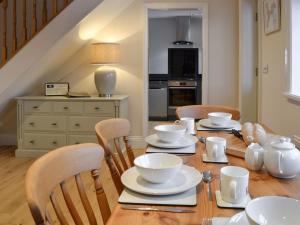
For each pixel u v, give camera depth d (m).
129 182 1.02
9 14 4.28
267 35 3.85
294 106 3.03
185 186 0.98
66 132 4.07
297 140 2.85
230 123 2.05
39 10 4.23
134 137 4.59
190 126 1.83
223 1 4.39
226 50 4.45
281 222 0.73
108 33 4.49
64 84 4.36
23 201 2.69
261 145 1.37
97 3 3.48
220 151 1.32
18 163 3.82
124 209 0.87
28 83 4.07
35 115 4.09
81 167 1.09
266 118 3.94
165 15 7.29
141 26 4.44
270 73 3.76
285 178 1.10
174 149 1.48
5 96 3.95
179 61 7.61
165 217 0.83
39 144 4.12
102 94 4.22
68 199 1.02
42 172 0.87
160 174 0.98
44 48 3.54
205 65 4.49
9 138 4.73
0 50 4.27
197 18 7.54
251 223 0.69
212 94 4.52
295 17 3.13
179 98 7.36
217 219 0.79
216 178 1.10
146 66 4.49
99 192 1.19
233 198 0.89
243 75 4.34
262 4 4.00
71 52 4.31
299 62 3.15
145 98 4.53
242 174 0.94
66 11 3.49
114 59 4.15
